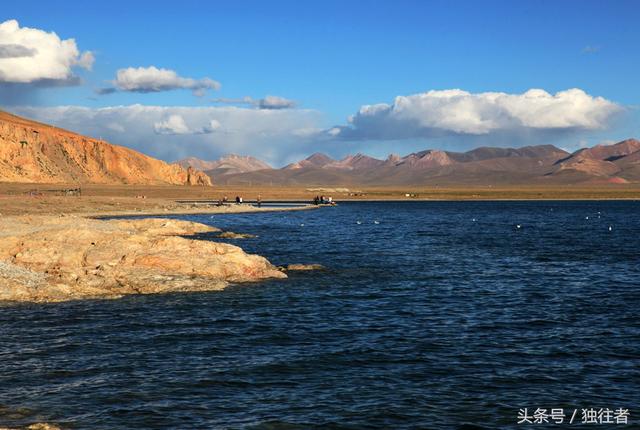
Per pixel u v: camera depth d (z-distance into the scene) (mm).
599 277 50156
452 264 58562
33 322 32344
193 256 46938
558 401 21328
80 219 79188
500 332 31094
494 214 170875
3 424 18922
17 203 135875
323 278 48188
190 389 22188
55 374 23766
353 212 177500
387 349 27688
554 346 28328
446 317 34688
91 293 39750
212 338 29438
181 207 160375
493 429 19016
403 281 47531
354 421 19469
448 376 23875
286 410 20297
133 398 21250
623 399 21562
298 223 122625
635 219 144125
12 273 41375
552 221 136125
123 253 46812
